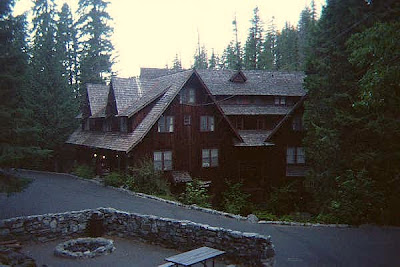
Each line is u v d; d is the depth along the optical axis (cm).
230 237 1202
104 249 1292
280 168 3375
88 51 4959
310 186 2505
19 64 1479
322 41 2473
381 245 1478
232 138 3300
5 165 1458
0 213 1852
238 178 3334
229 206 2912
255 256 1137
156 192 2597
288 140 3381
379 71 1265
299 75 3997
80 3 5062
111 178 2825
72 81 5059
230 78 3694
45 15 4634
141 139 2717
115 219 1538
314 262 1255
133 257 1259
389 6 1808
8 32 1441
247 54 6588
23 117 1506
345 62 2195
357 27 2062
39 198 2288
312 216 2572
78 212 1510
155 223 1412
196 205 2284
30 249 1331
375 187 1955
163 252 1318
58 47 4169
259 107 3581
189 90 3073
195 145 3097
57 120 3950
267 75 3912
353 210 1895
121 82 3322
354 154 2078
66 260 1220
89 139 3556
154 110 2948
